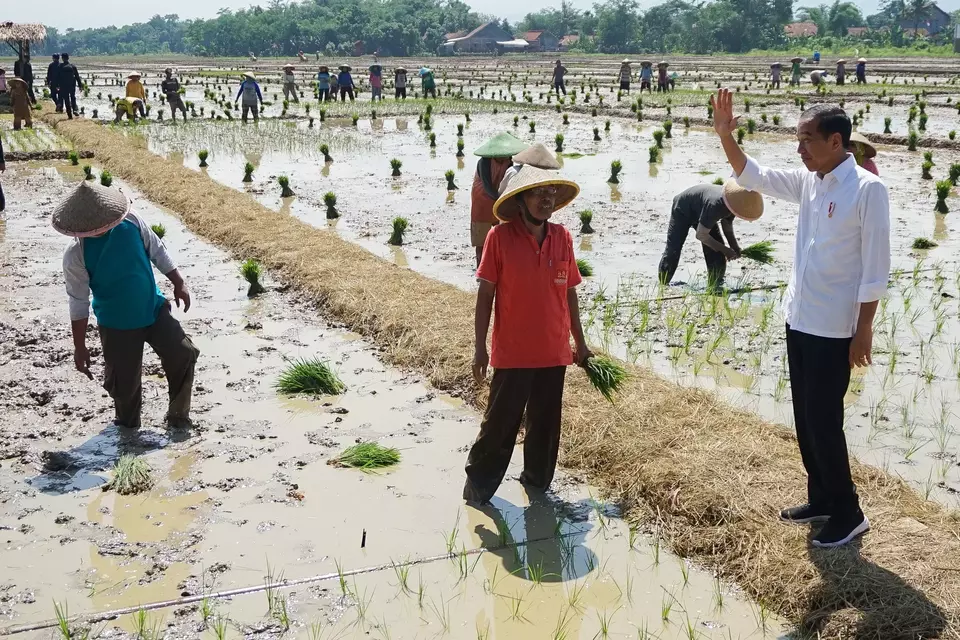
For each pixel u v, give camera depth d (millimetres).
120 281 6184
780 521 4871
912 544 4539
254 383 7586
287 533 5215
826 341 4406
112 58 168000
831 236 4320
